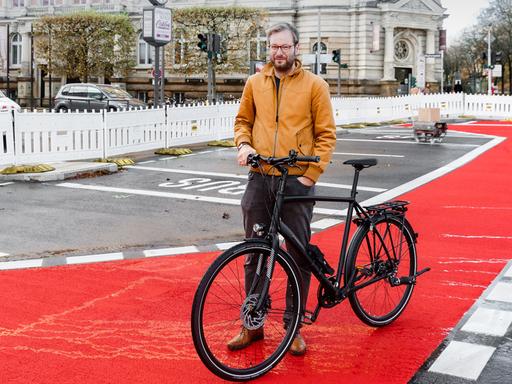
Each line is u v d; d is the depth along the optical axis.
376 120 33.84
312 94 4.84
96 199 11.33
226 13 53.91
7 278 6.62
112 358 4.67
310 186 4.85
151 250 7.86
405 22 58.06
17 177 13.30
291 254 4.85
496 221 9.59
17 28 65.50
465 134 26.08
